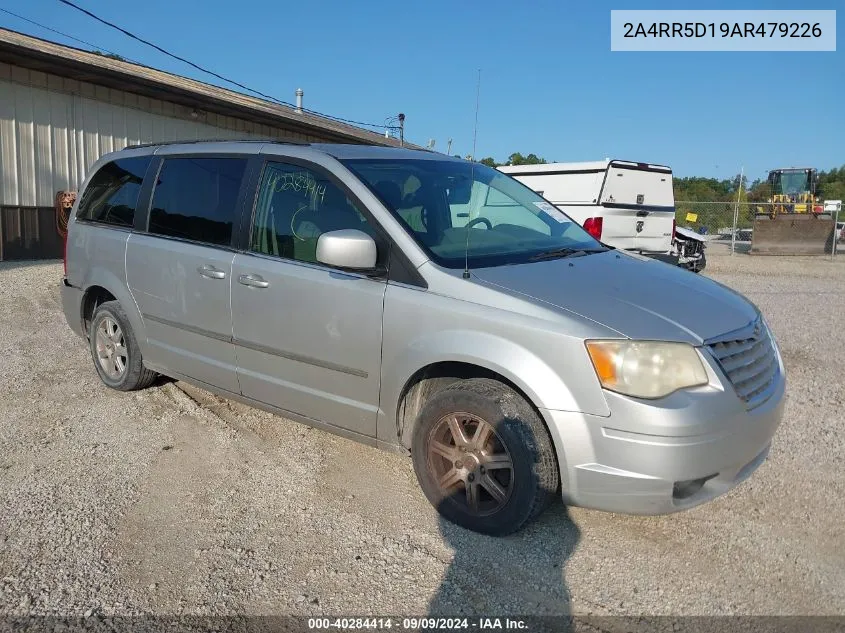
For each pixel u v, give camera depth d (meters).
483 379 3.34
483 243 3.88
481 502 3.41
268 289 4.02
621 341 3.00
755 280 14.09
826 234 20.45
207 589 2.98
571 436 3.04
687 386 3.00
